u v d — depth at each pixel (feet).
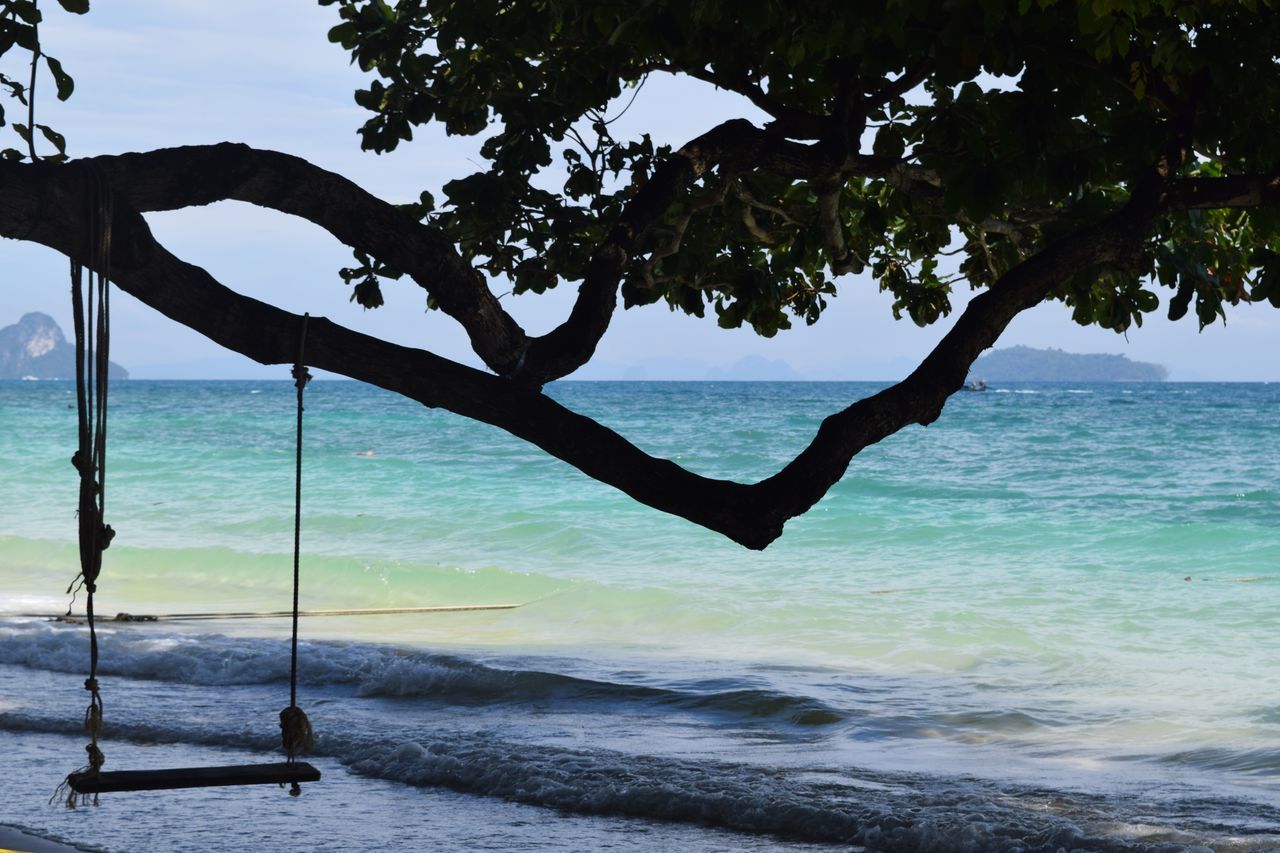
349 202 11.77
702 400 397.39
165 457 140.87
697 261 19.44
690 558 77.25
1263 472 128.47
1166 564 72.43
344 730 35.91
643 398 424.46
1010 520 90.22
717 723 37.83
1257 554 74.49
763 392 549.95
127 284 11.22
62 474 126.82
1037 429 202.90
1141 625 54.44
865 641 50.98
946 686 42.83
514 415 12.13
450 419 233.96
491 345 12.51
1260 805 28.45
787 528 86.69
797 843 26.89
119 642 48.73
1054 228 17.94
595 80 17.67
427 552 83.46
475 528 89.76
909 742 35.40
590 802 29.45
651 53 14.53
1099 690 42.14
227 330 11.53
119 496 110.11
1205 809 28.22
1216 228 19.24
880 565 74.02
